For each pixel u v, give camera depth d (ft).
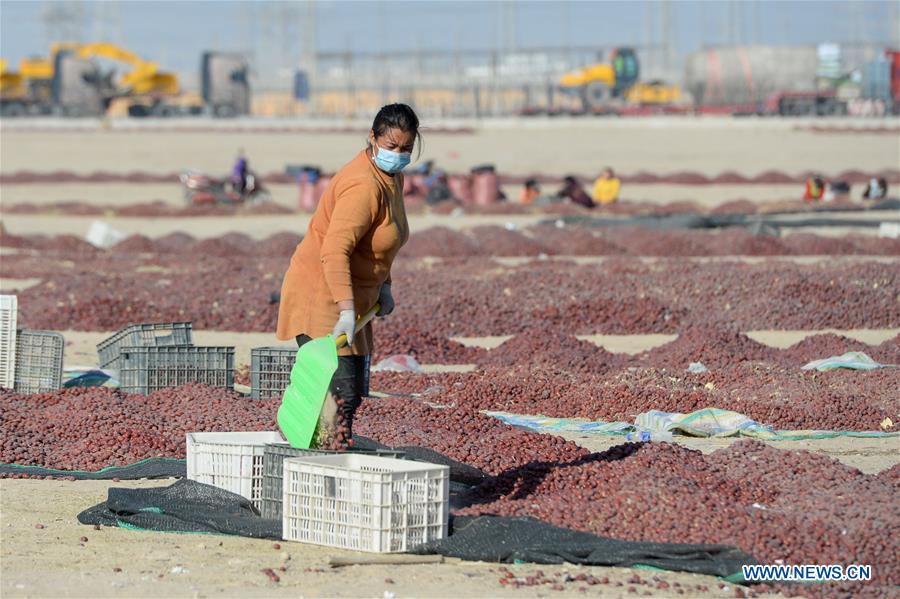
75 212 272.92
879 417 84.74
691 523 55.01
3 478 67.00
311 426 55.26
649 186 335.88
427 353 112.16
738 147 463.42
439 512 54.60
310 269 56.54
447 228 209.26
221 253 196.34
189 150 462.19
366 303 56.49
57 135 533.14
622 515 56.49
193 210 272.92
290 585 49.32
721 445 77.82
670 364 105.09
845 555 52.31
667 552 52.26
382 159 54.60
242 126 614.75
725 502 57.31
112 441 72.13
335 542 54.19
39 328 128.88
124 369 87.61
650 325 131.64
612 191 281.13
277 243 200.95
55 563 51.96
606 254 198.70
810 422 83.35
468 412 79.97
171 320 131.44
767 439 79.77
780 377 94.27
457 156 435.12
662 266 161.58
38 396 83.46
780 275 144.05
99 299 135.03
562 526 56.08
